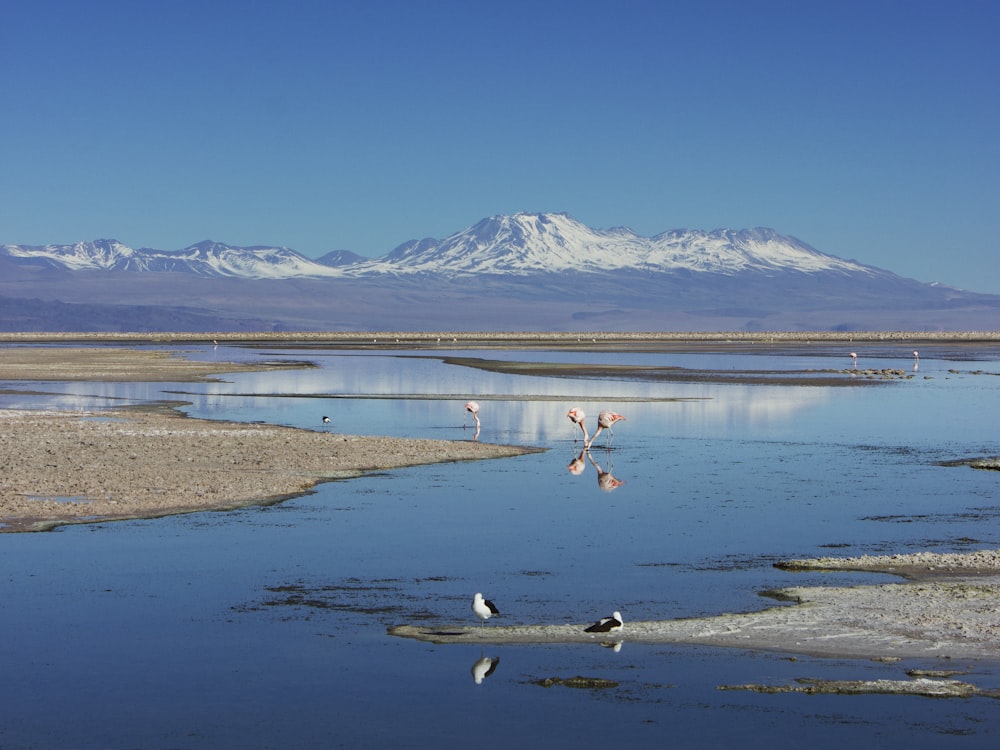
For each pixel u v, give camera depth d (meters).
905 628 20.14
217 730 15.88
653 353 167.00
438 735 15.63
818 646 19.25
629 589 23.61
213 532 29.42
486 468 41.53
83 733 15.84
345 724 16.09
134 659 19.03
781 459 44.56
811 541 28.50
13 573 24.95
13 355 144.75
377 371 110.31
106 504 32.72
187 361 130.38
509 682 17.77
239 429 51.69
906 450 47.53
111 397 74.00
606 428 53.53
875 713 16.28
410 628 20.73
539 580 24.41
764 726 15.85
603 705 16.75
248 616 21.59
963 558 25.94
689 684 17.52
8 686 17.72
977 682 17.47
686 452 46.78
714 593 23.20
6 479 36.31
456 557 26.64
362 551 27.27
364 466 40.84
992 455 45.72
